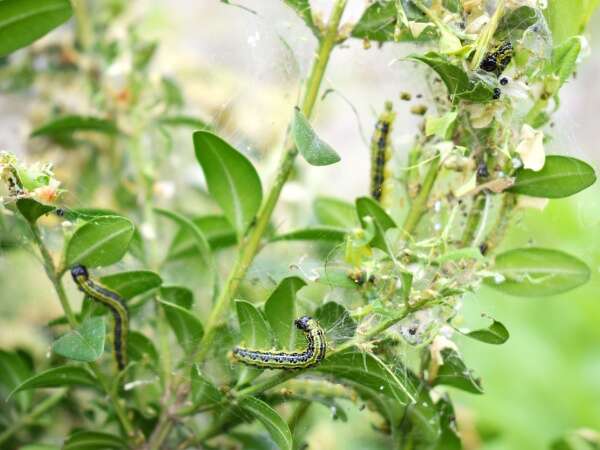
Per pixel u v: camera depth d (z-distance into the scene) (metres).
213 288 0.20
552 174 0.18
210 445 0.21
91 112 0.28
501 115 0.17
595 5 0.17
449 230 0.18
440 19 0.17
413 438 0.20
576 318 0.36
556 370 0.34
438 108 0.18
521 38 0.17
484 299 0.36
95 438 0.19
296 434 0.21
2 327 0.29
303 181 0.30
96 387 0.20
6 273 0.29
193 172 0.30
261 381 0.18
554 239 0.33
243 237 0.19
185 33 0.37
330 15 0.18
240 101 0.29
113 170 0.29
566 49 0.17
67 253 0.17
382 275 0.17
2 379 0.22
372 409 0.20
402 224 0.20
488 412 0.33
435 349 0.18
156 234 0.26
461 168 0.18
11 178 0.16
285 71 0.21
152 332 0.26
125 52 0.27
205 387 0.18
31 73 0.29
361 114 0.37
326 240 0.20
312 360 0.17
